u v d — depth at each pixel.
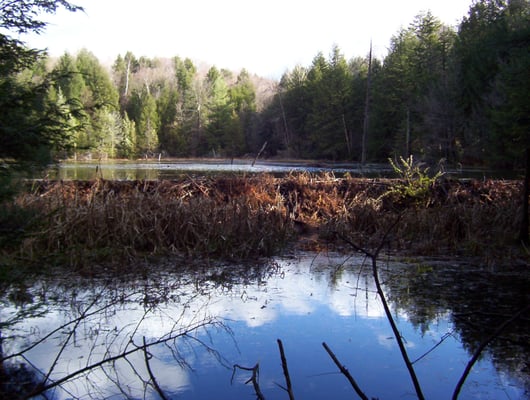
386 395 4.07
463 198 11.70
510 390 4.18
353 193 12.26
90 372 4.44
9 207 4.46
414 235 10.47
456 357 4.79
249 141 61.31
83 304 6.22
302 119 59.06
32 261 5.04
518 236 9.88
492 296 6.67
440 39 51.78
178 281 7.41
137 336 5.25
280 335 5.29
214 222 9.55
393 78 47.75
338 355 4.81
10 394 4.04
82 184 11.00
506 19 31.88
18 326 5.50
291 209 11.80
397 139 44.84
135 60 97.12
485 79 35.69
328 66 59.28
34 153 4.35
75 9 4.56
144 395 4.05
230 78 99.00
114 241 8.80
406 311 6.04
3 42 4.39
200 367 4.55
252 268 8.29
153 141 60.75
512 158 17.08
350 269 8.30
